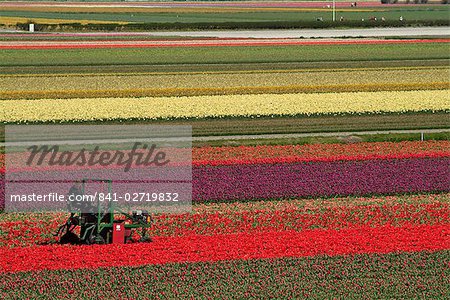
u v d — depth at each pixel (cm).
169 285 6819
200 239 8056
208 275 7038
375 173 10912
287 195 9944
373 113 15225
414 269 7219
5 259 7344
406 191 10188
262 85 17975
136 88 17462
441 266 7306
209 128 13800
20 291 6681
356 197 10031
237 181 10475
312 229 8644
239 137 13275
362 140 13112
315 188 10206
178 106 15400
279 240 7988
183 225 8788
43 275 6988
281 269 7181
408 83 18188
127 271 7088
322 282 6894
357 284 6856
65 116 14462
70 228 8400
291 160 11512
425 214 9212
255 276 7038
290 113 15000
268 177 10675
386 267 7231
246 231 8588
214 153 12075
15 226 8725
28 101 15788
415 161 11569
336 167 11206
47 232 8531
